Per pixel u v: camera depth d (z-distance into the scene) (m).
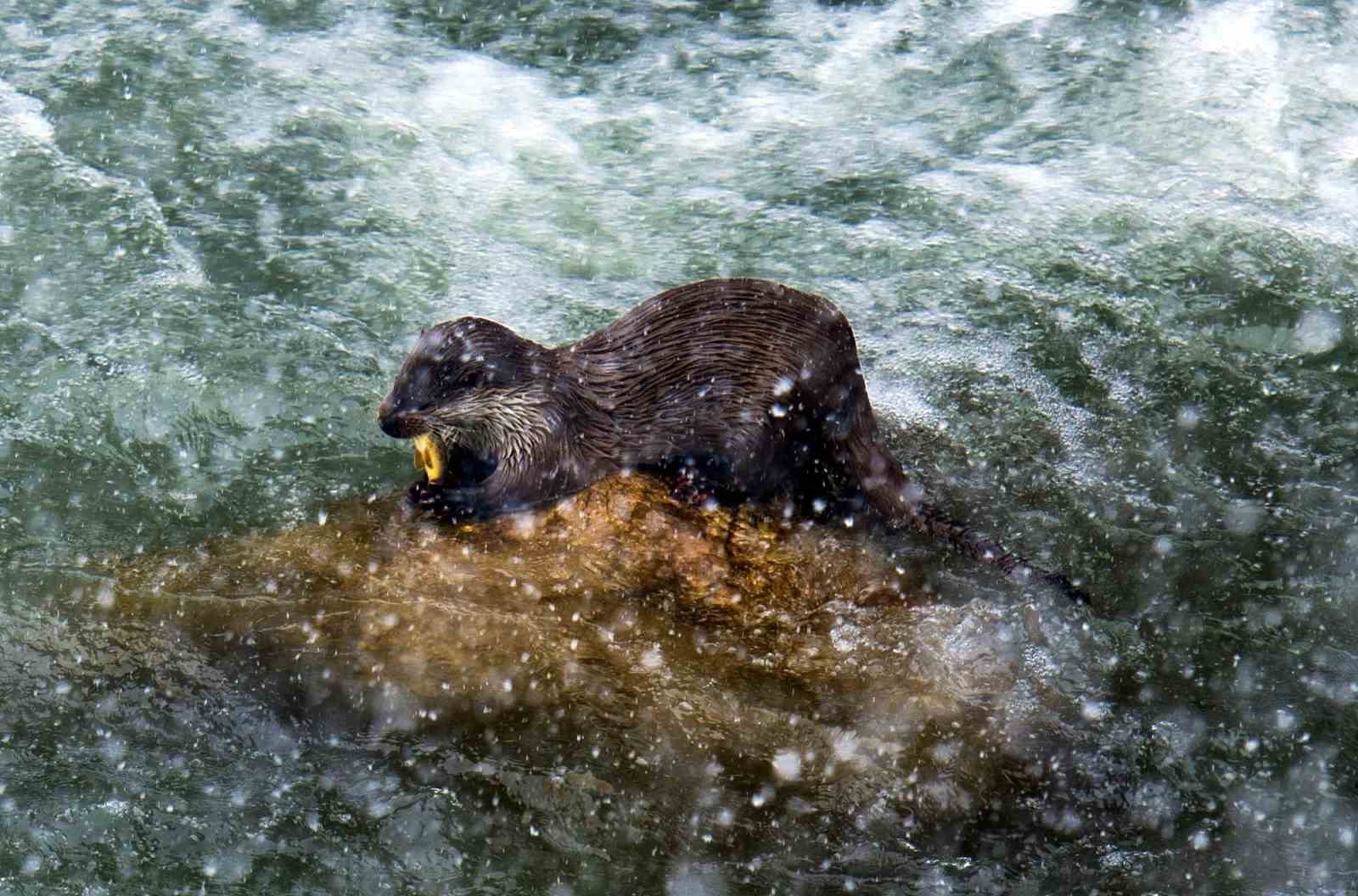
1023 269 25.19
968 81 30.69
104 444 20.02
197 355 21.88
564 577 17.06
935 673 16.00
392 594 16.66
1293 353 23.28
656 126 29.14
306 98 29.16
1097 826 14.63
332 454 20.20
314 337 22.58
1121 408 21.86
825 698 15.59
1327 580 18.23
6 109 28.05
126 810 14.49
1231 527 19.25
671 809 14.63
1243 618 17.53
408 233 25.53
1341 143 28.67
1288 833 14.67
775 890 14.03
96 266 23.97
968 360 22.94
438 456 18.62
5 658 15.96
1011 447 20.88
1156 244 25.84
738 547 17.81
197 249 24.64
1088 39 31.88
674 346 18.73
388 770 14.95
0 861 13.98
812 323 18.83
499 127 28.81
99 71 29.39
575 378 18.53
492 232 25.83
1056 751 15.20
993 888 14.07
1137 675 16.44
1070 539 19.02
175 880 13.95
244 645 16.02
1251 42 31.66
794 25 32.41
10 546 17.86
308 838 14.36
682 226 26.25
